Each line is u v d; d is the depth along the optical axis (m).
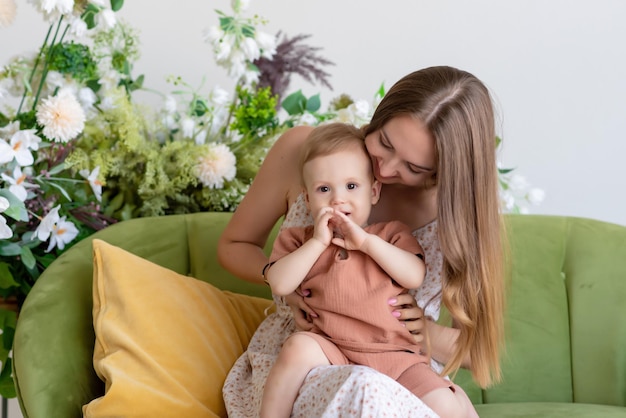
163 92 2.93
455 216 1.69
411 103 1.64
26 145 2.05
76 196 2.33
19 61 2.38
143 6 2.89
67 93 2.19
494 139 1.74
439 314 2.06
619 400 2.16
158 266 1.99
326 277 1.71
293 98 2.65
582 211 3.08
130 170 2.50
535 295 2.25
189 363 1.85
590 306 2.22
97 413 1.74
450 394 1.65
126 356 1.79
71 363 1.86
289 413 1.65
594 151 3.06
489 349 1.81
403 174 1.70
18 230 2.23
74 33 2.28
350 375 1.51
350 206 1.71
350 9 3.01
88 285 2.02
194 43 2.94
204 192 2.55
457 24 3.02
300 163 1.82
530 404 2.12
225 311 2.04
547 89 3.04
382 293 1.68
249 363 1.92
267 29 2.98
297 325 1.78
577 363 2.21
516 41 3.02
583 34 3.02
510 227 2.29
